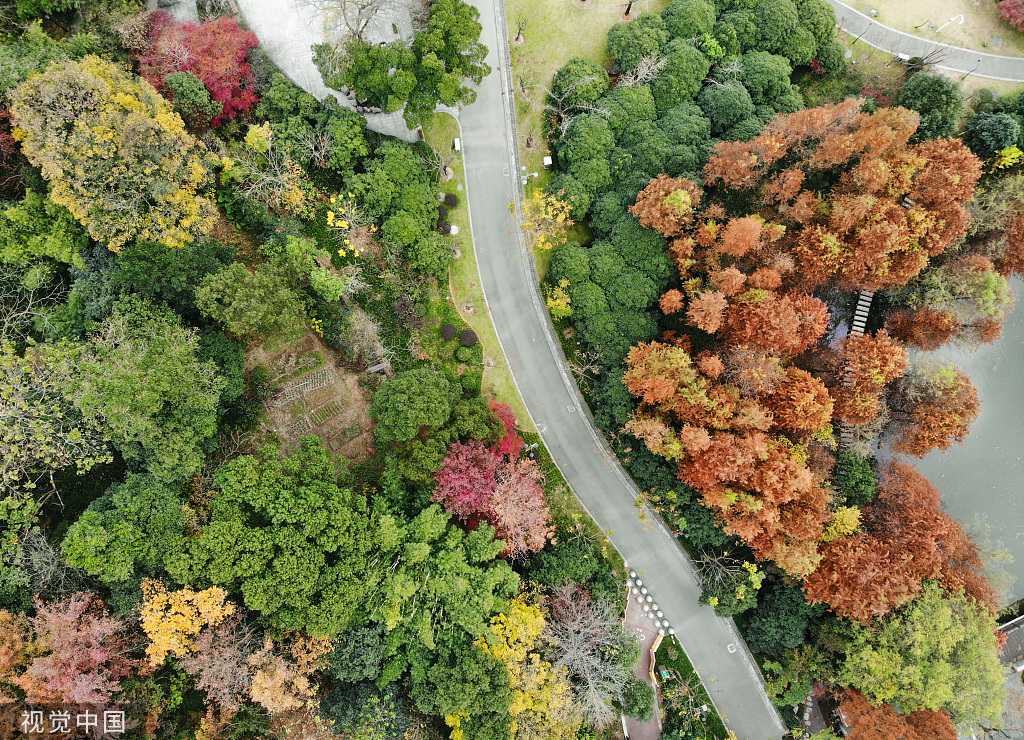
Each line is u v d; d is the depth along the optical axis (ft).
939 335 121.29
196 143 108.99
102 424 99.96
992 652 106.93
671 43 124.36
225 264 110.63
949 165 107.76
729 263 111.24
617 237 119.55
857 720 112.47
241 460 97.19
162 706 99.96
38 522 106.73
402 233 117.29
